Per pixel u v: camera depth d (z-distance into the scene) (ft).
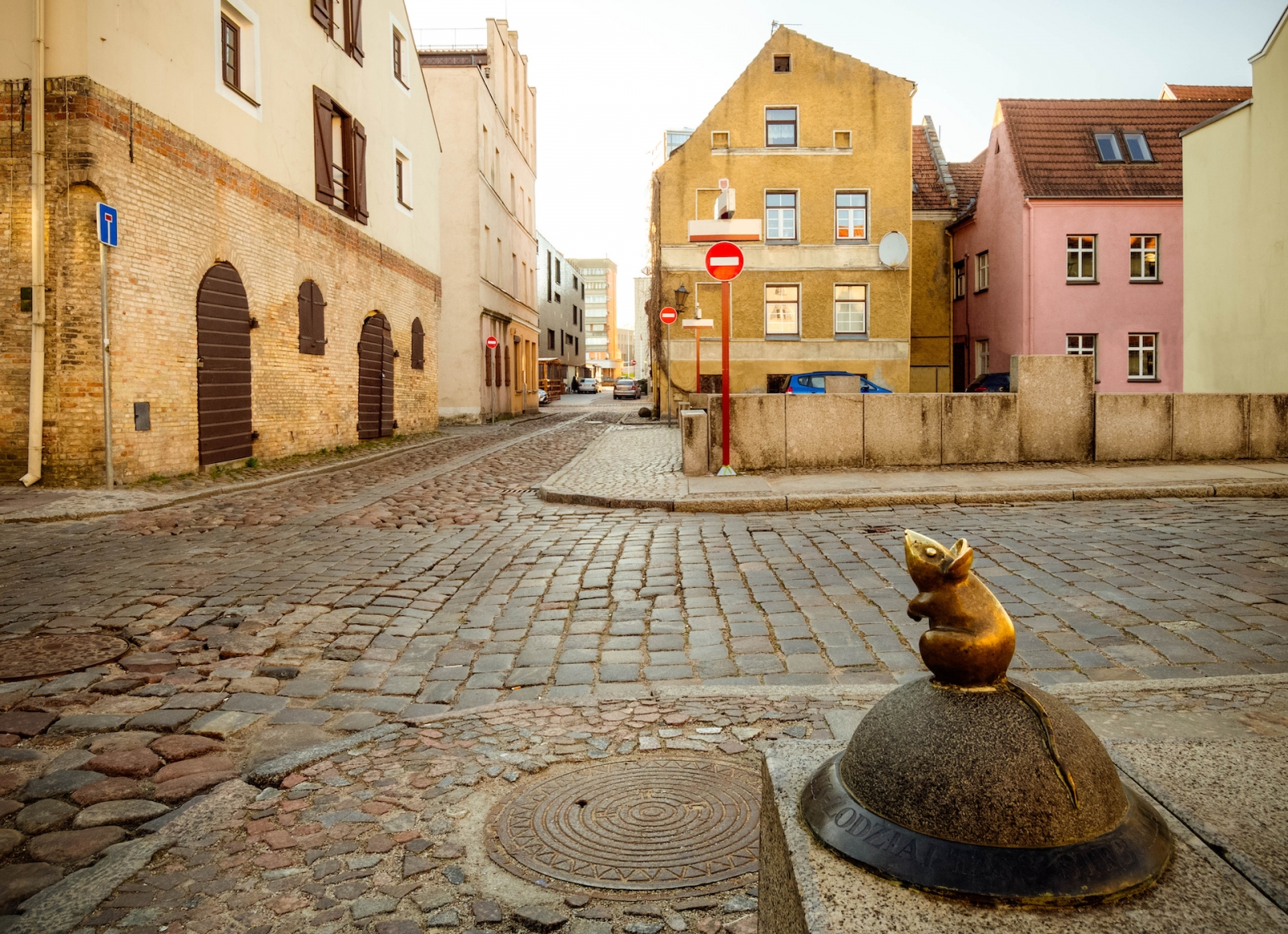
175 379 40.34
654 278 100.42
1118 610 17.06
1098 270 94.02
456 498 37.19
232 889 8.11
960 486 32.91
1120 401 38.68
